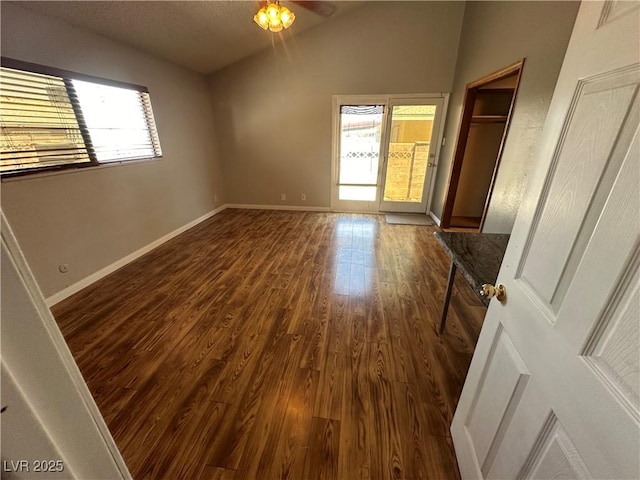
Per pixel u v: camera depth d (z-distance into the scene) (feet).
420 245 11.59
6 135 6.43
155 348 5.96
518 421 2.48
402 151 14.78
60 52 7.38
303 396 4.86
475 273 4.52
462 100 11.86
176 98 12.34
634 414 1.40
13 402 0.98
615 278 1.57
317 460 3.93
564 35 5.73
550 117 2.39
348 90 13.92
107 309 7.30
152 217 11.20
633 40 1.55
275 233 13.01
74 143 7.97
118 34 8.73
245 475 3.77
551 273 2.20
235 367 5.47
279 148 15.61
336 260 10.19
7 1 6.17
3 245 0.95
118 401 4.78
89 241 8.48
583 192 1.90
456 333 6.45
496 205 8.45
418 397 4.85
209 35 10.59
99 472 1.43
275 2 7.32
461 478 3.64
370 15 12.53
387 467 3.85
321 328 6.59
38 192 7.05
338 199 16.29
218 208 16.48
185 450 4.05
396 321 6.85
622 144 1.60
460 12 12.02
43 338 1.11
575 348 1.84
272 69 14.08
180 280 8.80
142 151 10.73
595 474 1.61
